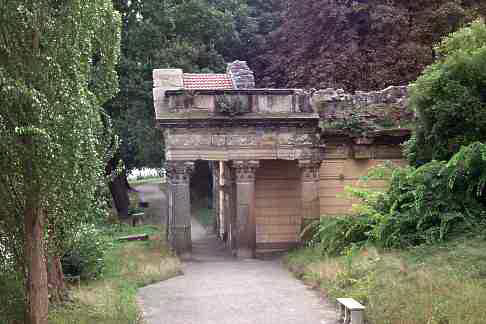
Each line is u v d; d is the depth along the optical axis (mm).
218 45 53750
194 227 46875
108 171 46219
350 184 31422
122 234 37938
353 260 21109
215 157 29859
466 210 20672
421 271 17250
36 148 12828
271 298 19828
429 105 23000
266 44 55375
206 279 23906
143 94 44031
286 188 32594
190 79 36469
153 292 21219
